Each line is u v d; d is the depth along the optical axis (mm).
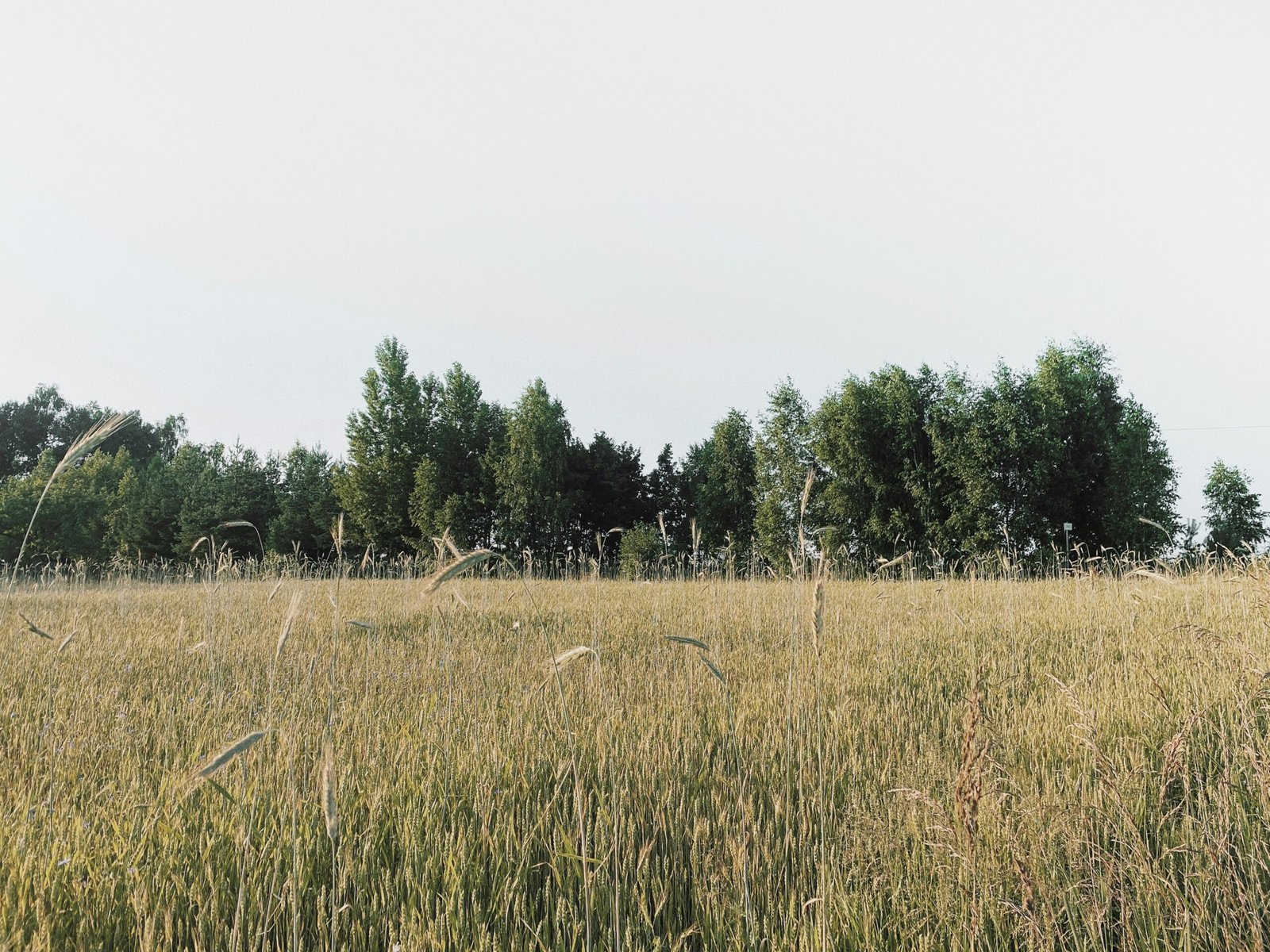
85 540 45688
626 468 56875
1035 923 2580
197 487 47281
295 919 2479
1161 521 33938
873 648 7828
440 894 2887
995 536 31453
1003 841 3205
